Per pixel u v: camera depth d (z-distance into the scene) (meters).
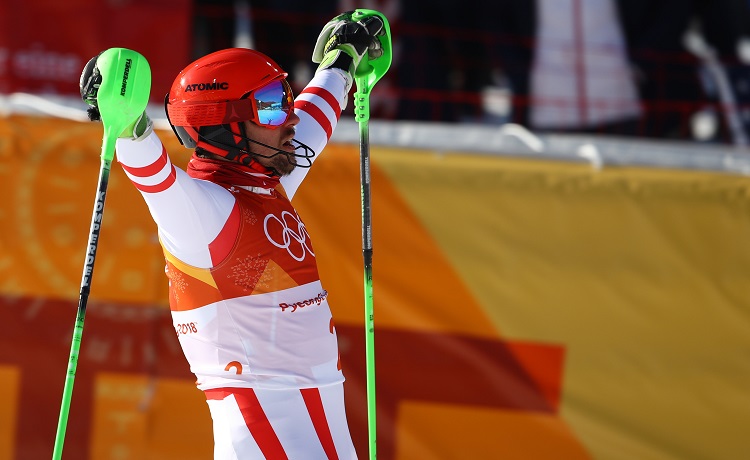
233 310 8.80
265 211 9.02
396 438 14.75
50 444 14.40
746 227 14.79
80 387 14.48
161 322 14.56
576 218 14.79
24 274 14.38
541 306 14.79
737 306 14.79
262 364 8.88
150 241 14.53
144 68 7.98
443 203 14.75
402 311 14.75
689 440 14.80
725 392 14.81
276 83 9.24
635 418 14.79
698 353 14.79
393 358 14.77
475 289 14.79
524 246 14.79
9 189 14.34
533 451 14.79
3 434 14.38
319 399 9.13
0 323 14.35
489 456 14.76
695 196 14.81
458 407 14.77
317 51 11.73
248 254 8.75
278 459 8.80
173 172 8.16
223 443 8.94
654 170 14.91
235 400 8.89
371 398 10.30
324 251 14.70
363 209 10.40
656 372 14.79
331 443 9.17
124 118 7.87
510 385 14.79
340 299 14.73
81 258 14.43
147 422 14.51
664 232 14.79
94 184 14.45
